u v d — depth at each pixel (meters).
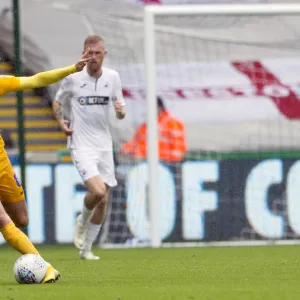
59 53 60.19
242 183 54.09
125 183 55.84
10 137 57.25
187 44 60.28
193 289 24.98
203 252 45.12
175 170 54.19
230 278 29.27
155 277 30.05
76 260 40.31
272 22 60.97
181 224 53.84
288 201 54.06
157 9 52.66
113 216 55.22
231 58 60.47
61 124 40.53
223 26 60.59
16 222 31.12
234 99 60.03
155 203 51.72
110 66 59.09
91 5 60.72
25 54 59.94
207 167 54.25
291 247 48.31
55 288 25.42
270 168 54.19
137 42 59.59
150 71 52.12
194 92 59.88
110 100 40.69
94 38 40.00
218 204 54.06
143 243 54.62
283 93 60.47
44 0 60.53
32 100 57.16
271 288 25.22
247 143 59.81
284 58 60.75
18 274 26.75
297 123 60.31
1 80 27.95
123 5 60.75
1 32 58.97
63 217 52.97
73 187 52.94
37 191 52.78
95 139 40.47
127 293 24.00
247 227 54.00
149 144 51.84
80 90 40.34
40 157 56.88
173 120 59.03
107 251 47.78
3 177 29.80
